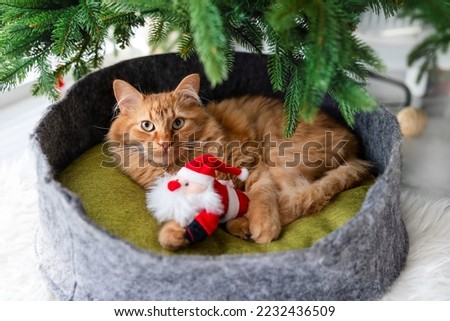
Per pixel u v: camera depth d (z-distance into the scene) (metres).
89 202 1.20
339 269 0.97
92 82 1.42
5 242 1.29
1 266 1.23
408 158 1.88
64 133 1.33
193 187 1.10
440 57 1.47
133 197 1.24
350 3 1.08
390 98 2.16
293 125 1.20
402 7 1.07
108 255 0.93
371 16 1.86
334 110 1.57
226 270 0.90
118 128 1.35
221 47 0.91
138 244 1.08
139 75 1.54
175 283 0.93
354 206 1.23
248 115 1.50
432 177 1.76
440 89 2.07
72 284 1.07
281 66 1.15
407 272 1.18
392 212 1.09
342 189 1.30
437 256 1.23
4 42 1.21
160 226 1.14
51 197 1.00
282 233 1.17
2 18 1.20
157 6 0.99
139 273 0.93
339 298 1.03
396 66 2.02
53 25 1.25
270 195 1.24
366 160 1.41
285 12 0.87
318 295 1.00
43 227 1.15
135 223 1.14
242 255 0.90
